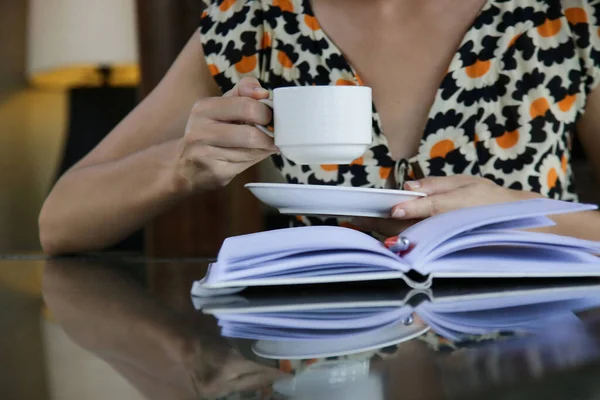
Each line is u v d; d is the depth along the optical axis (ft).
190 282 2.91
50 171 13.12
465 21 4.79
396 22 4.84
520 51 4.68
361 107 3.22
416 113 4.78
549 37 4.69
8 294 2.65
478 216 2.59
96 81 11.52
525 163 4.61
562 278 2.71
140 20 8.55
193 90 5.20
